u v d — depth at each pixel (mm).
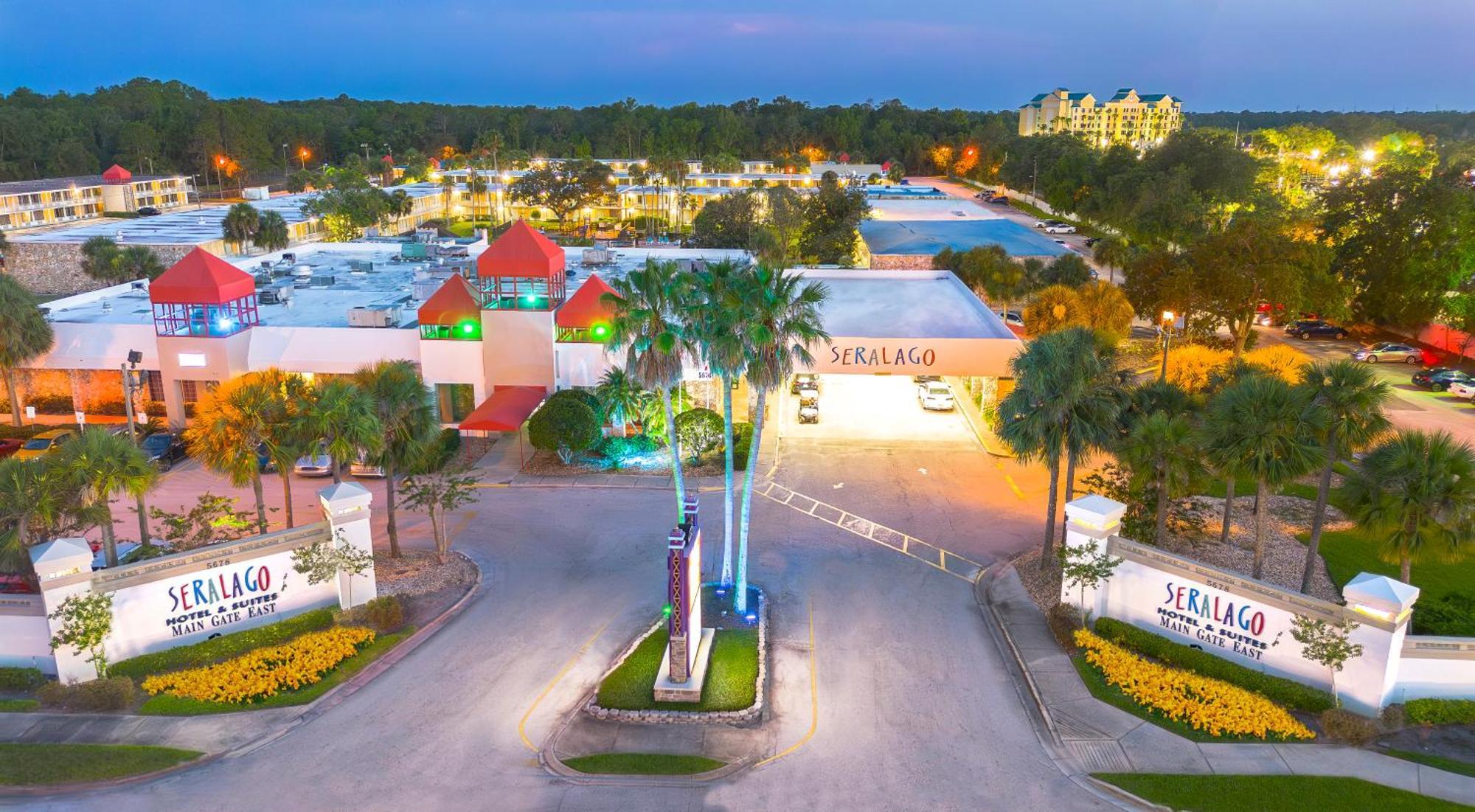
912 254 89375
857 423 51625
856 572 32656
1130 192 116750
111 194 140250
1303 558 32375
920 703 24250
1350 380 26406
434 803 19859
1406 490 24484
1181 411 31750
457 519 37312
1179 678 24359
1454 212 64625
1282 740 21875
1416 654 22469
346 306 56375
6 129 166125
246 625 27734
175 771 20906
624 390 43250
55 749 20938
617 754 21766
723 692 24422
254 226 94812
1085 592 27984
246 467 30531
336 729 22750
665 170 135875
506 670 25828
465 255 76250
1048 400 30188
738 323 26750
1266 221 64750
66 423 48906
